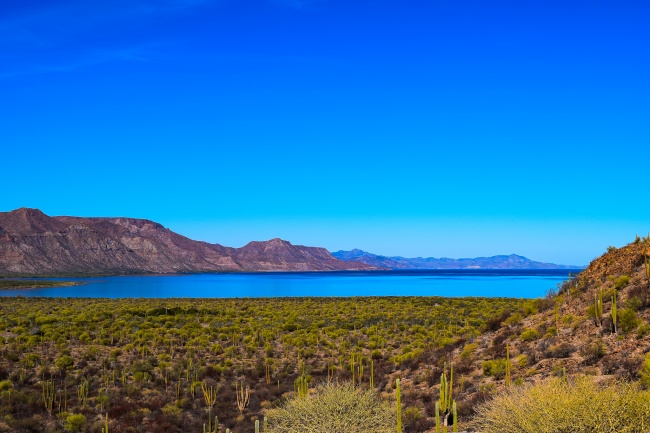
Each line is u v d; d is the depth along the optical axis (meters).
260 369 25.92
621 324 16.47
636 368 13.62
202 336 35.75
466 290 129.25
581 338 17.20
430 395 16.42
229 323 43.69
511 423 8.69
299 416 10.38
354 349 30.38
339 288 153.12
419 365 21.70
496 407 9.41
